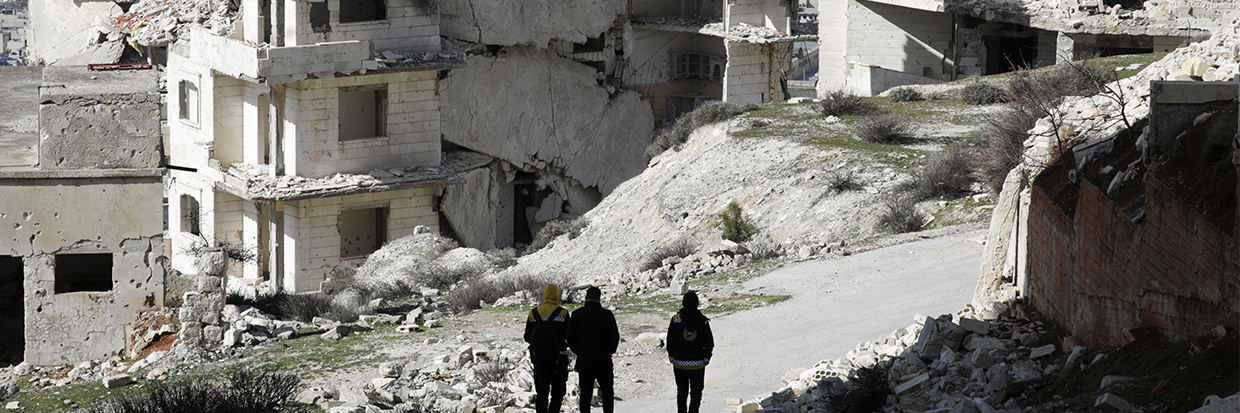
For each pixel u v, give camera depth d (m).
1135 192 12.52
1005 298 16.27
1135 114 16.03
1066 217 14.00
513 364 18.73
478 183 56.84
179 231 53.78
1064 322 13.98
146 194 25.17
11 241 24.59
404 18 49.53
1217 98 12.51
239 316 24.36
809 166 35.66
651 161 46.56
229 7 51.50
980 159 30.06
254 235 50.56
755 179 36.34
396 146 50.16
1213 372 9.78
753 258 28.67
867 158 35.03
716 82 64.38
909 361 14.53
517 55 58.69
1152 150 12.70
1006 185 17.34
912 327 16.36
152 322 25.14
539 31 58.03
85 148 24.66
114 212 25.05
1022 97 31.77
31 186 24.52
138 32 54.22
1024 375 12.64
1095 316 12.93
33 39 65.50
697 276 27.55
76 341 25.12
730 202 35.50
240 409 16.61
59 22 65.06
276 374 19.23
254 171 48.97
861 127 38.69
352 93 49.53
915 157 34.69
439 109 52.31
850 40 59.41
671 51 65.69
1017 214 16.73
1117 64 43.50
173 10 54.59
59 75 26.86
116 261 25.22
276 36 45.72
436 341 21.83
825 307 21.50
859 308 20.91
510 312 25.00
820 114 43.53
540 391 13.43
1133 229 11.98
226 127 50.50
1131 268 12.01
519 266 40.22
